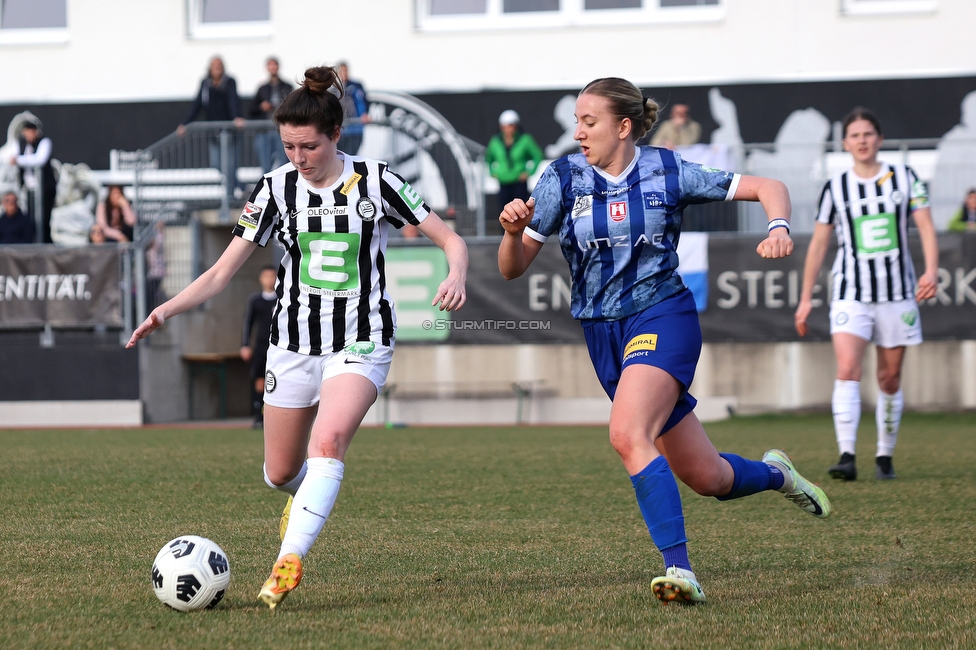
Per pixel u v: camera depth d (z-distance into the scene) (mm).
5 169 56344
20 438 42281
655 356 12820
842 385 25578
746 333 48969
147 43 64000
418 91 60812
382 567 15172
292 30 63344
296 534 12430
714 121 60219
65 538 17719
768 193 12781
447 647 10602
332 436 12867
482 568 15094
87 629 11391
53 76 64500
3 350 51656
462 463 30938
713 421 47938
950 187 50656
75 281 51312
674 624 11531
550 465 30297
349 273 13594
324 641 10844
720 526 18891
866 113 24703
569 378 50000
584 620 11781
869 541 17234
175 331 55094
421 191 54406
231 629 11383
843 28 60125
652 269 13242
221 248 57469
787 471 15250
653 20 61625
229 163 54625
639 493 12578
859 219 25016
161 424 52469
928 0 59906
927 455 32219
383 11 62844
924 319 48406
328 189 13445
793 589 13484
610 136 13086
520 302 50000
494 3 62969
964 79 58781
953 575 14391
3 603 12719
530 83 62344
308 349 13641
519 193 51812
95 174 61969
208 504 22031
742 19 60812
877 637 10922
